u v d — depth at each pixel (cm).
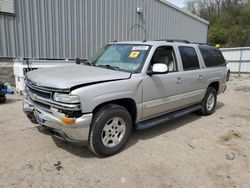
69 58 1010
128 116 397
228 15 4794
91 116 340
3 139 425
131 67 430
